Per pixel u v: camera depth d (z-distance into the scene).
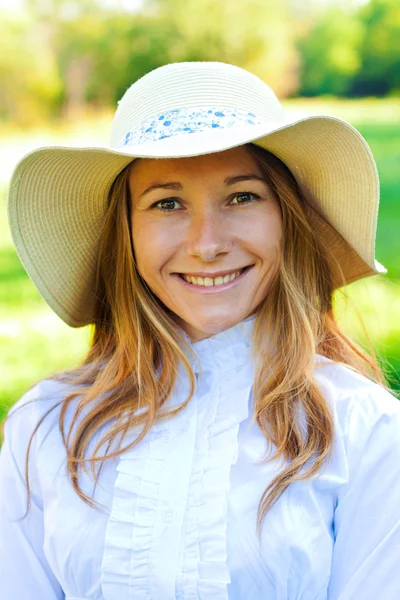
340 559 1.51
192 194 1.52
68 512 1.59
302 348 1.62
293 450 1.55
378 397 1.58
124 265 1.71
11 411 1.80
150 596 1.46
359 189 1.60
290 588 1.48
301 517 1.49
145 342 1.71
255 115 1.53
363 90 14.77
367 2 14.73
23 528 1.70
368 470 1.51
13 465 1.73
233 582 1.47
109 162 1.61
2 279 6.09
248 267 1.58
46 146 1.51
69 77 14.84
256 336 1.66
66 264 1.81
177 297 1.60
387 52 14.58
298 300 1.64
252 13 14.84
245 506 1.50
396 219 6.56
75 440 1.67
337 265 1.76
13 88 14.62
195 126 1.49
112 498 1.58
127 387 1.71
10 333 4.86
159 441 1.58
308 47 14.91
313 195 1.70
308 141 1.55
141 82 1.59
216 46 14.94
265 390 1.62
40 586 1.67
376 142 9.75
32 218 1.71
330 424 1.55
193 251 1.53
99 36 14.86
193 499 1.49
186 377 1.67
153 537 1.47
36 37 14.73
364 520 1.50
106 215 1.76
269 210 1.57
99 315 1.89
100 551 1.54
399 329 3.94
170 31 14.92
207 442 1.55
